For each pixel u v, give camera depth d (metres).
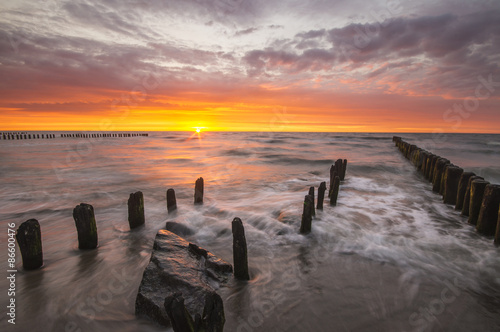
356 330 3.29
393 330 3.29
